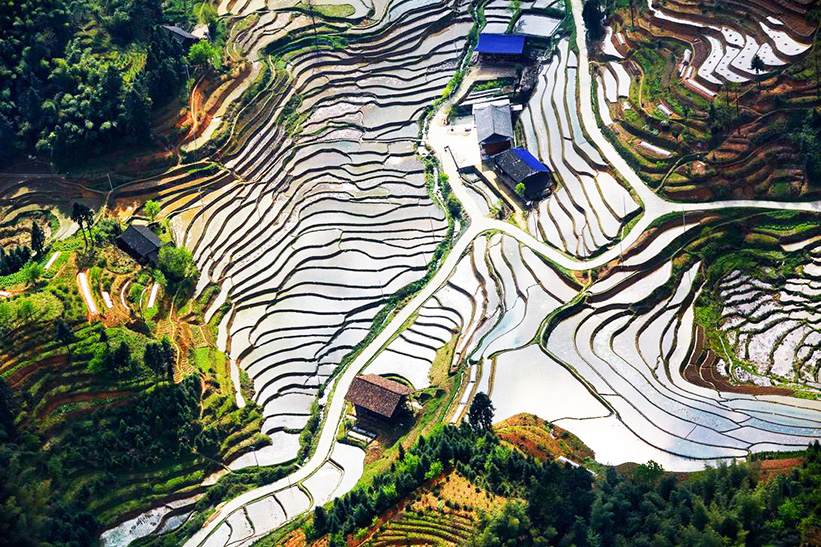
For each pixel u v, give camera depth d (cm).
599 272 10931
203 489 9675
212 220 12362
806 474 7812
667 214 11194
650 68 12712
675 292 10594
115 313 10569
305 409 10475
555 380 9781
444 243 12000
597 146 12294
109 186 12450
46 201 12419
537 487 8044
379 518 8631
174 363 10369
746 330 10069
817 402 9106
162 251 11256
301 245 12169
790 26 12119
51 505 8888
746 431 8869
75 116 12619
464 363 10331
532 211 12038
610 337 10250
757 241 10756
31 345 9975
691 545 7488
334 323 11262
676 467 8594
